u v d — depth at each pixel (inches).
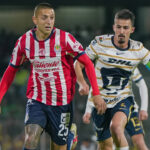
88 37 2234.3
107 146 810.2
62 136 673.6
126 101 757.3
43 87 647.8
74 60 655.8
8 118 1611.7
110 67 748.6
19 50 644.7
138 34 2256.4
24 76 1881.2
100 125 791.7
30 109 649.6
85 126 1571.1
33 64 646.5
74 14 2524.6
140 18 2496.3
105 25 2501.2
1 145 1530.5
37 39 634.8
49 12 624.7
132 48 743.7
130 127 803.4
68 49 636.1
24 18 2493.8
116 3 2089.1
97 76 761.0
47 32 625.3
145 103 823.7
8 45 2174.0
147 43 2226.9
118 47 744.3
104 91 759.1
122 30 722.8
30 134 620.7
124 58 741.9
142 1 2087.8
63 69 644.1
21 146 1537.9
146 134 1546.5
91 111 800.3
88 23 2539.4
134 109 782.5
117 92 756.0
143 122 1581.0
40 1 2060.8
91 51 757.3
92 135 1508.4
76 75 687.7
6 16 2482.8
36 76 649.0
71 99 665.6
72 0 2080.5
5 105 1711.4
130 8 2482.8
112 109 755.4
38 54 636.1
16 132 1558.8
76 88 1642.5
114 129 697.6
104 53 746.2
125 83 759.1
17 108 1713.8
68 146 767.1
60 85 646.5
